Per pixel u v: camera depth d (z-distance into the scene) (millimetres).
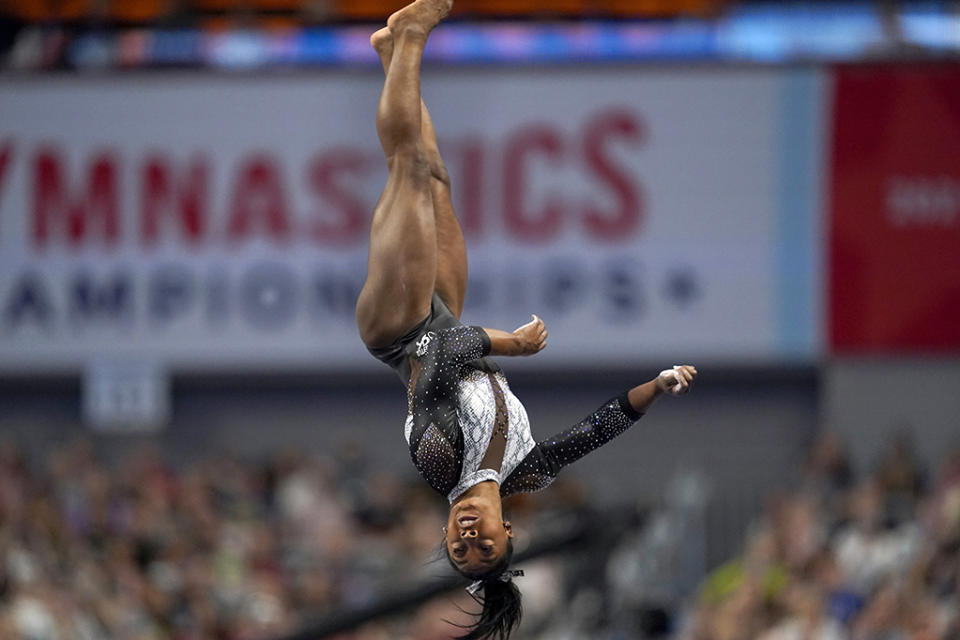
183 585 35469
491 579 14492
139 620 33094
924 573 29750
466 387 14562
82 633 30172
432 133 16656
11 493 39625
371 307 15180
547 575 41125
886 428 44406
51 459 44906
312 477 43844
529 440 14906
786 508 37562
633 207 44594
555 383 46500
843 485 40625
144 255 45625
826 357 44250
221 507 42219
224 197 45500
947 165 43656
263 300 45562
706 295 44438
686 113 44531
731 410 46344
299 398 47812
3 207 45688
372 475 45750
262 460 47281
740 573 37719
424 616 36656
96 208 45656
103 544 36688
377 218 15234
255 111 45469
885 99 43875
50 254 45750
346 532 41000
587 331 44750
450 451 14109
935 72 43719
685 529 41031
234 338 45656
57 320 45750
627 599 38969
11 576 29609
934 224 43750
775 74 44250
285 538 41438
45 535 33594
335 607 33312
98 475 41625
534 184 44719
